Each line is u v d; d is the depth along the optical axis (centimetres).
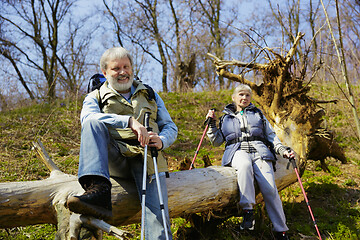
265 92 456
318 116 428
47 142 632
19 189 243
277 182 378
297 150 407
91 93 276
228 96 1034
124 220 270
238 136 355
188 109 936
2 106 913
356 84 869
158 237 240
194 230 341
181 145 683
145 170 236
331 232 346
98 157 224
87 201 203
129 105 265
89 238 212
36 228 339
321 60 438
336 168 527
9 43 1559
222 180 324
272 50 436
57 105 913
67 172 486
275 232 341
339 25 388
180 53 1819
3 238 311
